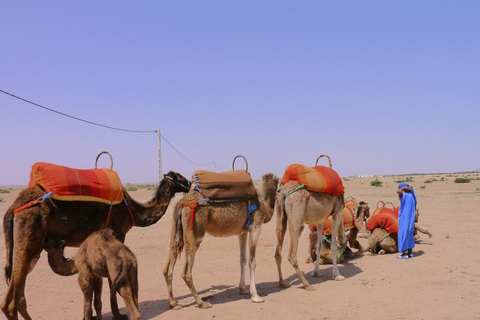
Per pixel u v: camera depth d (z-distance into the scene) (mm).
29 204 6504
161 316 7387
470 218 20266
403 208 11633
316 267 10070
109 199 7266
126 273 6020
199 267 11453
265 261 11977
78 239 7109
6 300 6336
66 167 7121
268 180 9156
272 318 7141
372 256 12062
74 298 8766
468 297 7918
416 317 6992
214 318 7207
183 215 7727
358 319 6984
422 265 10594
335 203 9742
